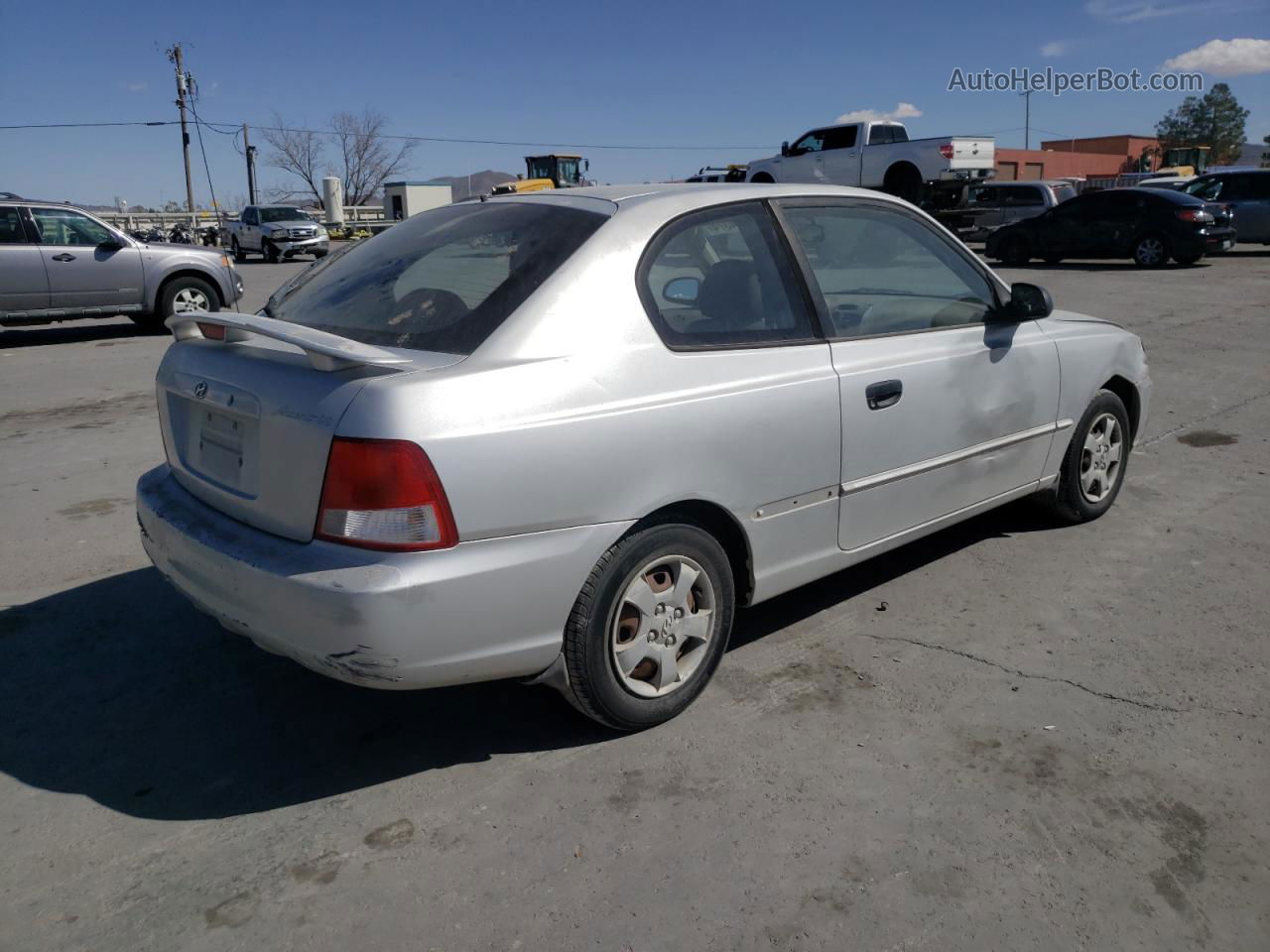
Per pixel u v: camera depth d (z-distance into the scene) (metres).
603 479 2.83
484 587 2.66
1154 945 2.31
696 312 3.18
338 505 2.58
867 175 23.88
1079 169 74.81
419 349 2.84
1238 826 2.70
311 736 3.24
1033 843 2.65
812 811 2.79
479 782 2.97
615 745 3.14
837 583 4.35
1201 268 18.30
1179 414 7.38
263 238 31.30
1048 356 4.38
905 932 2.35
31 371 10.35
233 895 2.52
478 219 3.45
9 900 2.51
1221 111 107.38
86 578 4.57
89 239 12.34
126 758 3.14
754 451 3.20
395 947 2.34
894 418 3.65
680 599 3.14
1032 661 3.61
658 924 2.39
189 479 3.18
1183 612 4.00
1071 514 4.89
